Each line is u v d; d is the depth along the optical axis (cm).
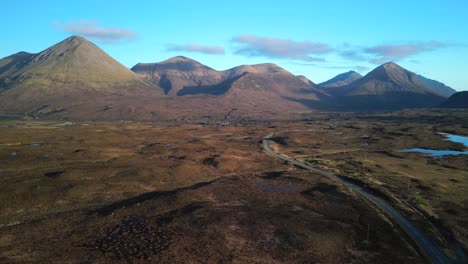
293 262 5238
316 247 5766
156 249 5547
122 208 7481
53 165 11194
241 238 6062
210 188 9319
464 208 7969
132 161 12350
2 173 9850
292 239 6047
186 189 9125
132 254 5353
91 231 6228
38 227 6388
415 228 6712
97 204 7906
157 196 8456
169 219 6881
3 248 5469
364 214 7431
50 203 7756
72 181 9275
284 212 7456
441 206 8119
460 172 12144
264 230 6425
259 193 8975
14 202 7556
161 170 11062
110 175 10144
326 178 10769
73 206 7700
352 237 6209
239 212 7375
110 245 5659
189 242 5841
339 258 5397
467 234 6425
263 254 5481
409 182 10344
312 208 7869
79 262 5059
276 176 10988
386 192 9056
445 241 6162
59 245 5622
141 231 6272
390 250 5706
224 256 5378
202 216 7050
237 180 10338
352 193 9106
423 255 5569
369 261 5316
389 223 6888
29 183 8700
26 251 5378
